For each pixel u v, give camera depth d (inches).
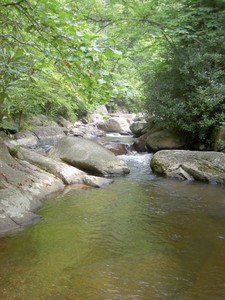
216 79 353.4
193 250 146.6
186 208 208.5
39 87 372.8
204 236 162.9
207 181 279.0
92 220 183.6
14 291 108.5
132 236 161.8
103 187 261.3
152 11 358.9
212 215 195.2
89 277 120.2
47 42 100.4
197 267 130.5
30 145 497.7
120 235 162.7
